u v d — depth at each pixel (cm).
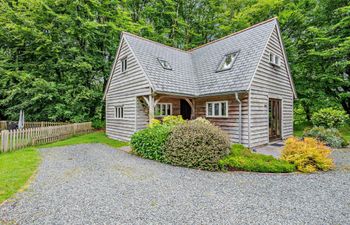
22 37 1571
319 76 1439
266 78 1010
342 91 1569
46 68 1659
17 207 357
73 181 495
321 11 1503
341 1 1417
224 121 994
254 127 923
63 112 1551
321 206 367
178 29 2062
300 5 1577
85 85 1739
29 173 547
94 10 1758
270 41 1045
